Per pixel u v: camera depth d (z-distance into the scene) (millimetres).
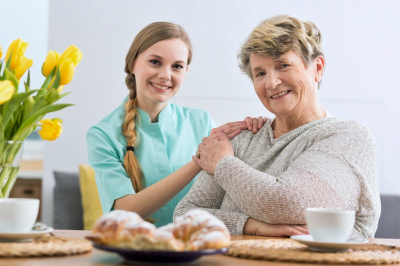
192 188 1525
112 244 715
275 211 1217
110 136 1952
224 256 837
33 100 1061
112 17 3600
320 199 1219
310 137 1398
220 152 1470
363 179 1284
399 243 1144
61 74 1088
